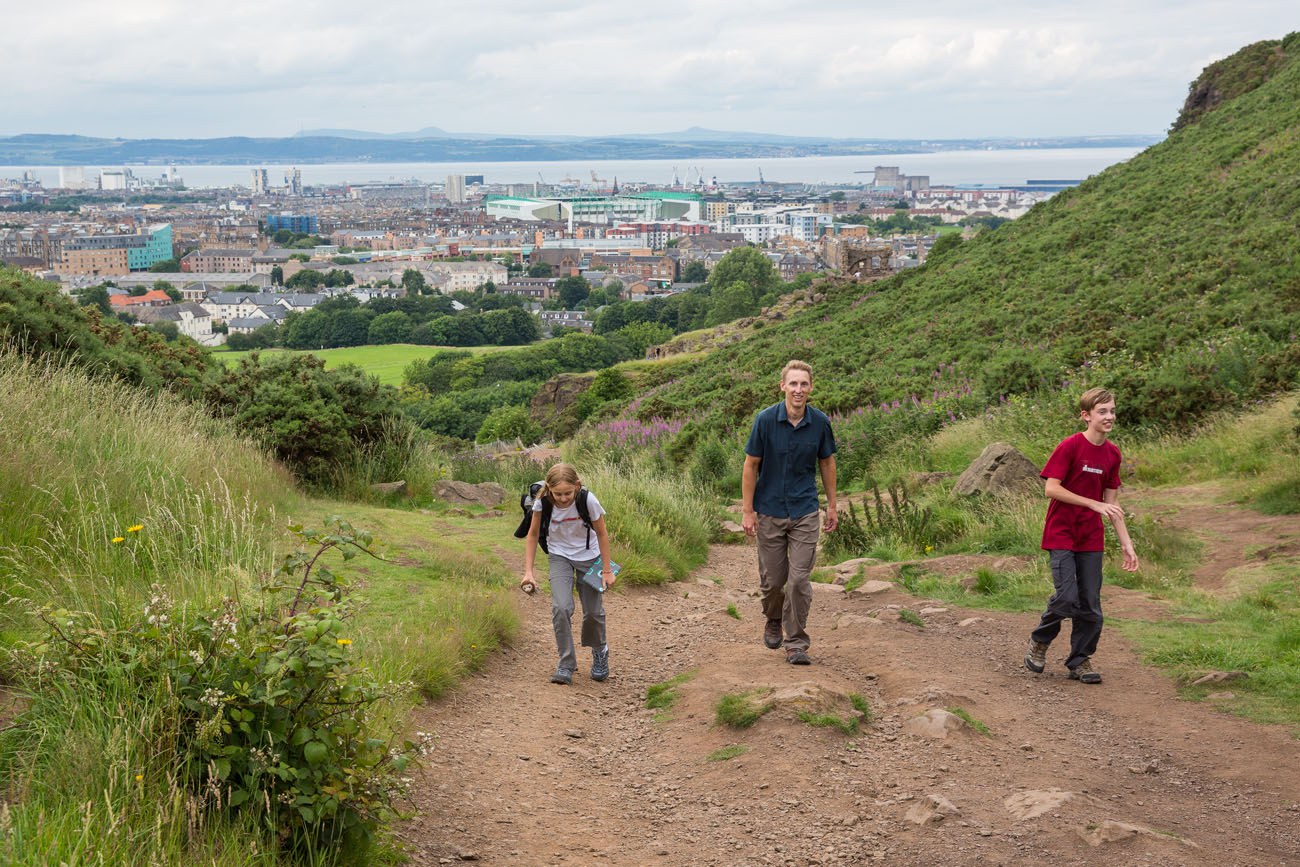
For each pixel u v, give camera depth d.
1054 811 4.10
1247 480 11.67
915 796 4.34
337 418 12.24
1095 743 5.14
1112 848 3.80
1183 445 14.02
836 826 4.14
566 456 21.94
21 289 11.44
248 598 4.60
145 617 3.99
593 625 6.63
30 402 7.70
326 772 3.63
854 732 5.15
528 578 6.53
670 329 167.75
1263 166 33.19
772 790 4.55
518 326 190.62
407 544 9.04
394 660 5.56
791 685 5.58
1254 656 6.13
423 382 126.75
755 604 9.34
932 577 9.31
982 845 3.87
